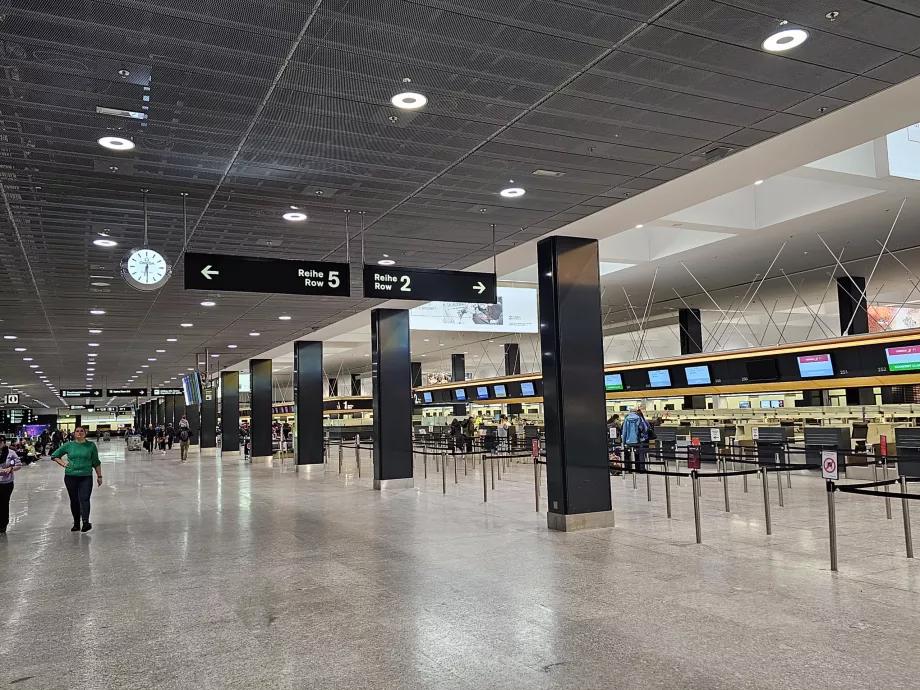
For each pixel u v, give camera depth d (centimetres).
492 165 778
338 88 580
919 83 618
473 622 558
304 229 1016
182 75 549
